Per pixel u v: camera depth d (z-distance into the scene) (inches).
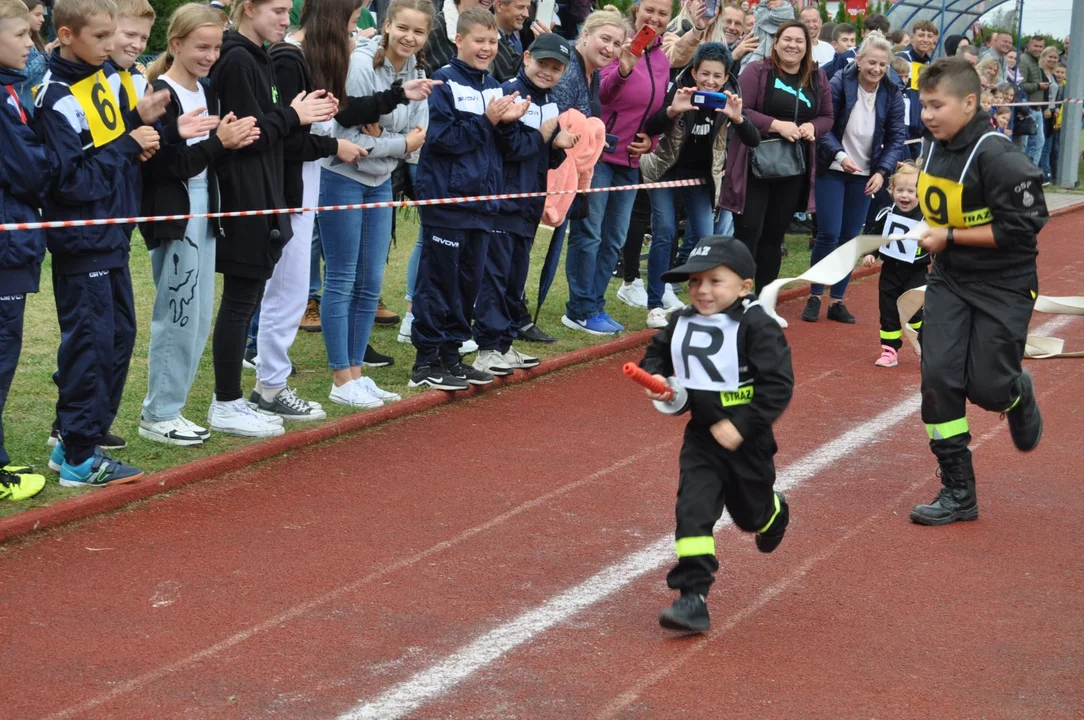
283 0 427.2
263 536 368.8
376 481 421.4
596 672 290.0
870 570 354.6
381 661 292.7
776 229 661.9
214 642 300.5
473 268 517.3
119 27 383.9
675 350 316.5
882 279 601.3
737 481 317.1
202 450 434.3
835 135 689.0
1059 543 378.0
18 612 313.9
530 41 716.0
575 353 596.4
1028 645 307.6
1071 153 1338.6
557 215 577.3
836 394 553.6
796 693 281.3
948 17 1557.6
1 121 351.9
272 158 433.4
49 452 426.6
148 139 384.5
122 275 393.1
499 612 322.0
